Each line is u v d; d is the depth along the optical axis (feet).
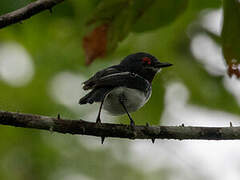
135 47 39.88
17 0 23.21
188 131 24.03
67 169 40.70
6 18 19.53
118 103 28.91
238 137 24.13
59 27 34.19
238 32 20.93
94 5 28.84
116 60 41.27
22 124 21.65
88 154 42.32
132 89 28.48
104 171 42.04
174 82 39.27
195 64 39.04
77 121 22.89
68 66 41.50
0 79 40.60
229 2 20.49
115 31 22.54
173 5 22.30
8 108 39.70
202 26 38.29
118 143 44.04
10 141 39.91
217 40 38.04
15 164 39.58
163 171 43.45
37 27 33.17
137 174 42.78
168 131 23.98
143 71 32.42
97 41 22.58
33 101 40.47
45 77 41.45
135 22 22.52
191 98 39.29
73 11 29.58
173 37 38.86
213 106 39.37
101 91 26.08
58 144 41.27
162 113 38.99
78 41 36.50
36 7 19.93
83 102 24.80
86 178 41.01
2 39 39.86
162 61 39.22
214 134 23.88
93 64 41.88
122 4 21.99
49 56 40.78
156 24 22.77
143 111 39.14
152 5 22.21
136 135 23.70
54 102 41.14
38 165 40.04
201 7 33.55
